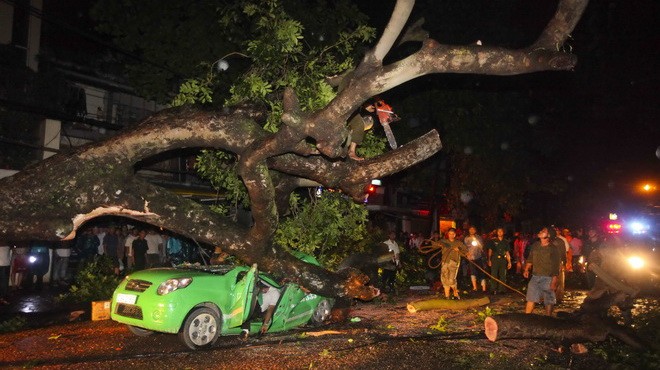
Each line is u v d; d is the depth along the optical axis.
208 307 8.23
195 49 14.23
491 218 23.03
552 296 10.21
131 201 8.02
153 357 7.62
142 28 14.42
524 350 8.41
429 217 23.11
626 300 7.90
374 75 6.75
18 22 16.06
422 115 18.62
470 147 19.33
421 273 18.20
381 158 8.95
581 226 31.64
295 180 10.05
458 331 9.72
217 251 10.67
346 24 14.06
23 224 7.34
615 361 7.82
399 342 8.75
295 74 9.56
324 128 7.08
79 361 7.37
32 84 15.97
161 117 8.22
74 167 7.63
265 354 7.88
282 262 9.16
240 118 8.30
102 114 18.56
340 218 10.46
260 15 10.55
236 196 10.45
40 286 14.51
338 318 10.38
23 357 7.60
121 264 15.76
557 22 6.99
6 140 13.48
